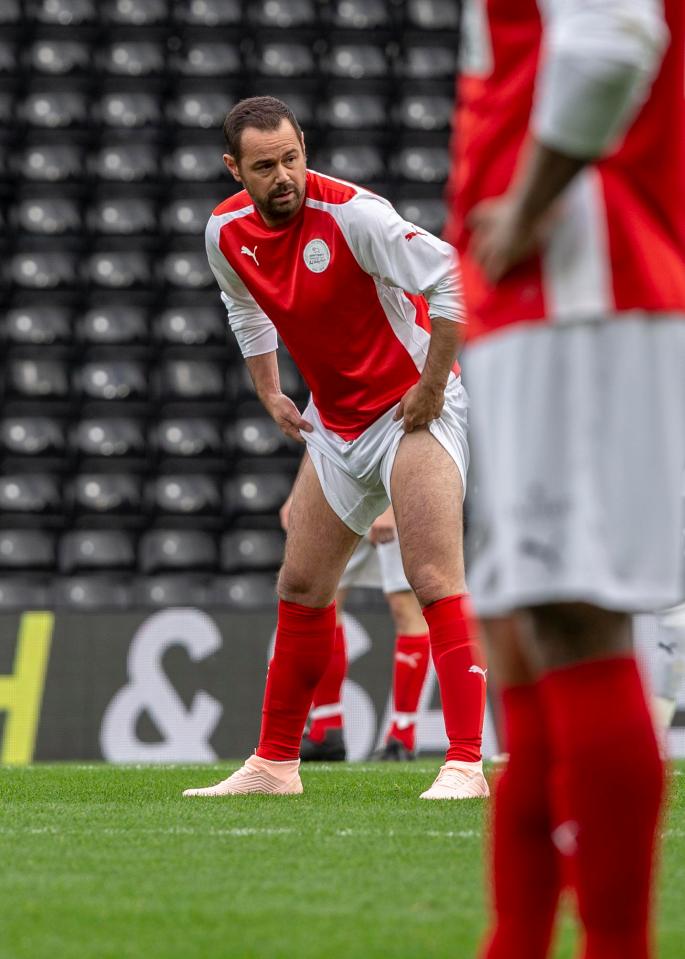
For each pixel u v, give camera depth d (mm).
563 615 5926
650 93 6070
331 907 8508
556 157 5543
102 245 41312
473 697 14930
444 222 42000
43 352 39438
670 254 6004
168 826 12422
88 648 28359
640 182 6055
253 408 38844
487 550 6352
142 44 44312
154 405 38750
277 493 37375
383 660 28344
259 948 7414
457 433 15008
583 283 5785
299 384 39062
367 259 14469
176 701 28281
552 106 5492
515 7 6352
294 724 15844
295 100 43750
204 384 39156
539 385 5805
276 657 15758
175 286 40812
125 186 42188
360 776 18891
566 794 5957
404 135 43438
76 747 28062
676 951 7242
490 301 6039
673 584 5766
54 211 41750
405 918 8164
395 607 23734
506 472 5828
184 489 37344
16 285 40531
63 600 35125
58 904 8633
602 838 5855
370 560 23984
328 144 43125
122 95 43562
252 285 15148
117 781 18141
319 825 12352
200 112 43281
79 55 44031
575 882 5984
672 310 5852
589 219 5855
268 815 13234
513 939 6312
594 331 5785
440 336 14102
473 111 6660
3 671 28188
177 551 36250
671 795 15133
